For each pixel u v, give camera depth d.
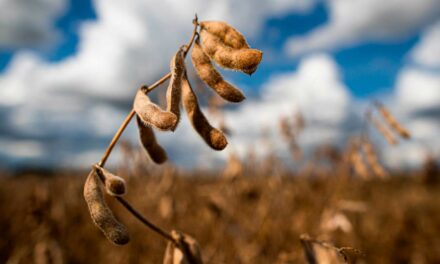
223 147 0.26
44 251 0.67
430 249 0.89
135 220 0.77
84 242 0.84
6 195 1.24
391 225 1.01
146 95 0.25
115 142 0.25
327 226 0.64
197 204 0.79
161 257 0.71
